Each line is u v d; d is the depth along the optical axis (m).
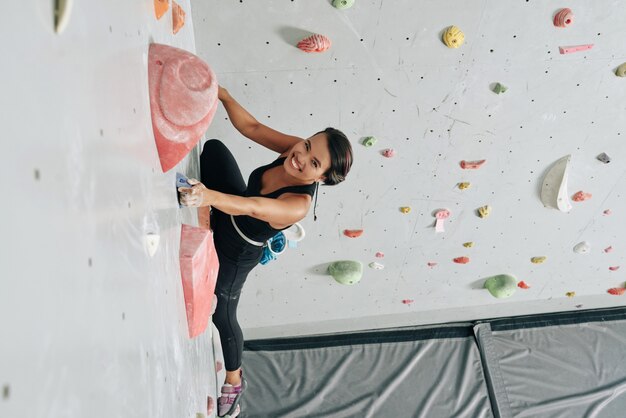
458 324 3.47
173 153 0.97
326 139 1.40
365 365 3.29
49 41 0.45
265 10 1.80
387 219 2.56
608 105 2.19
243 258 1.69
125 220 0.68
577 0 1.86
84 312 0.50
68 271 0.47
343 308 3.12
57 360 0.43
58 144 0.46
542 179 2.45
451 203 2.52
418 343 3.39
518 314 3.47
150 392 0.78
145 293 0.78
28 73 0.41
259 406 3.09
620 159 2.40
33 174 0.41
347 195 2.44
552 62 2.03
